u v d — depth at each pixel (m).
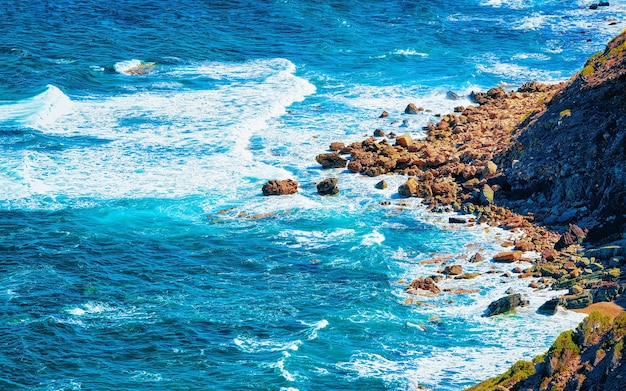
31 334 63.25
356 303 66.50
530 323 62.84
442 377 57.69
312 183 87.19
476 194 81.69
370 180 87.69
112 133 98.75
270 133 99.12
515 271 69.56
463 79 115.94
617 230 71.88
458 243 75.06
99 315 65.88
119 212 81.56
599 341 46.38
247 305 66.88
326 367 59.06
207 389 57.16
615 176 75.56
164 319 65.12
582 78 89.19
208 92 111.44
